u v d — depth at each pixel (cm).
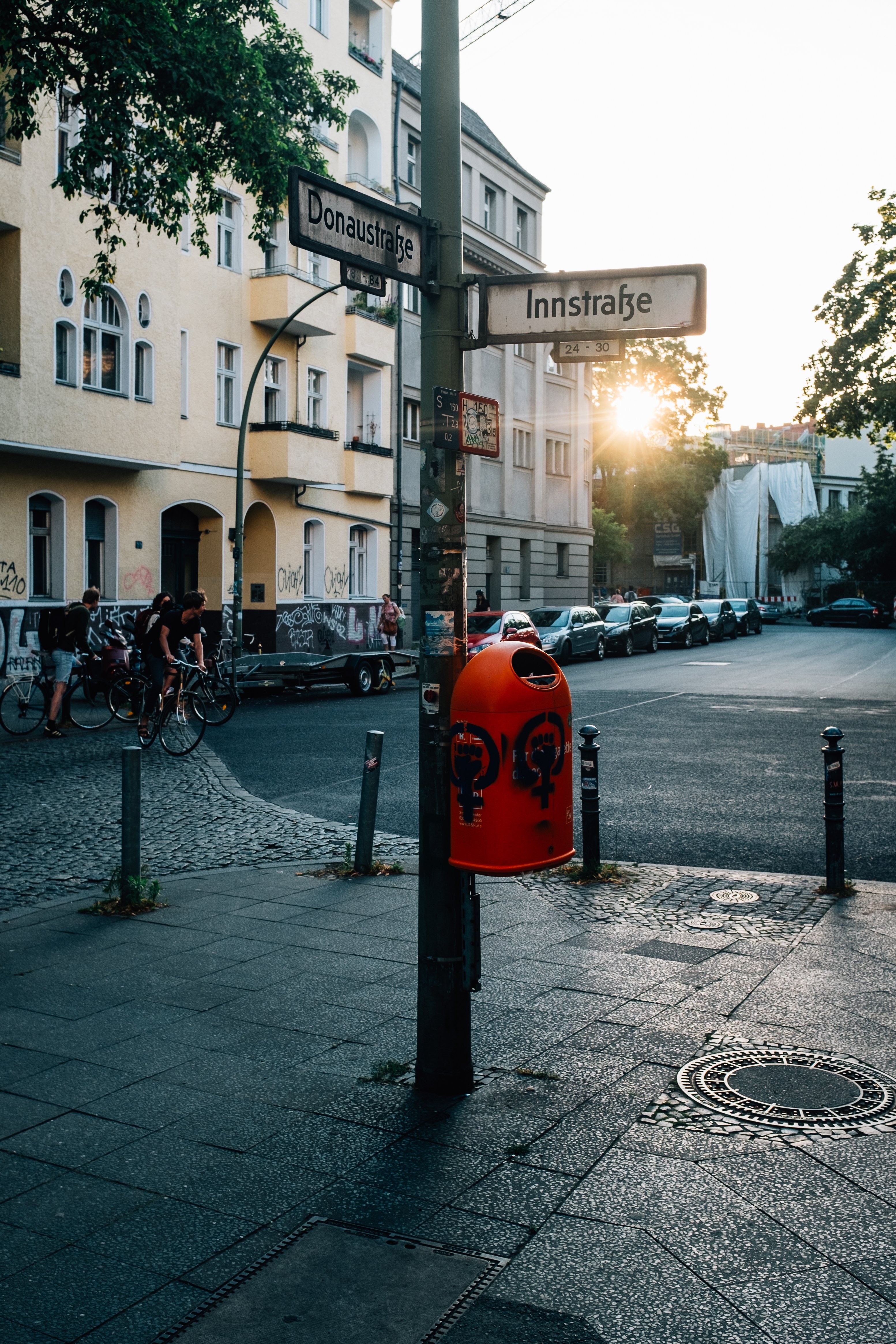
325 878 778
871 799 1097
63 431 2041
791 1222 348
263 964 595
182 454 2481
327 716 1820
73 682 1591
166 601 1543
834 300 2741
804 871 820
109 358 2172
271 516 2775
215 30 1487
